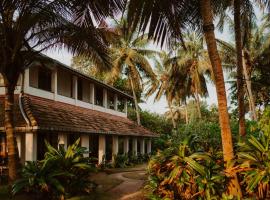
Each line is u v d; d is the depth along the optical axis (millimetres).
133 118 44031
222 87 8266
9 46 12156
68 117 19453
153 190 9188
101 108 27594
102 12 9938
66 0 11156
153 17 8641
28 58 12812
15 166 12406
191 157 8469
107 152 27172
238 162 7988
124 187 14094
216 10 12336
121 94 32125
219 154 8875
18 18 11672
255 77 34750
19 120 15703
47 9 11414
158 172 9117
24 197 11297
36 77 19938
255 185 7434
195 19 9984
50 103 19562
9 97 12508
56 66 19641
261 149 7934
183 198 8391
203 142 11438
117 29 13898
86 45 13422
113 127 25297
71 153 12188
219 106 8273
